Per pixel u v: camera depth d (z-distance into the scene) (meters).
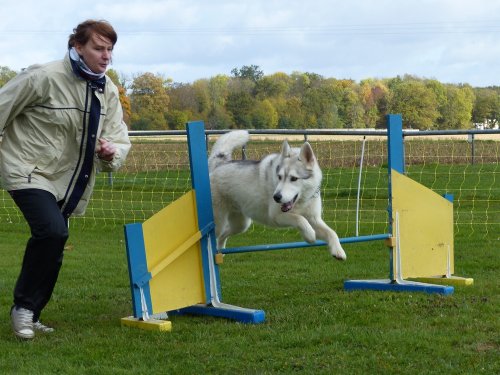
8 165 4.58
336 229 10.53
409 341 4.41
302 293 6.31
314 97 45.19
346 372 3.81
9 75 44.25
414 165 16.61
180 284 5.43
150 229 5.20
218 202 6.56
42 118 4.56
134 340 4.70
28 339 4.71
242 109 43.41
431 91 45.47
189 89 43.97
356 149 15.58
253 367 3.96
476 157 16.33
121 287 6.76
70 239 10.14
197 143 5.51
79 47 4.61
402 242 6.47
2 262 8.16
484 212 11.99
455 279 6.67
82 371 3.97
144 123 39.78
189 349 4.41
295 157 6.02
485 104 47.59
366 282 6.48
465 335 4.56
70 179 4.77
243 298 6.13
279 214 6.00
